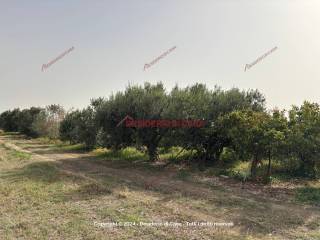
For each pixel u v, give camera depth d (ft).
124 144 74.95
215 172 54.95
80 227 26.94
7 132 243.60
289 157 46.42
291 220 29.73
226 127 55.11
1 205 33.68
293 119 47.55
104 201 35.86
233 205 34.96
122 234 25.50
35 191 40.14
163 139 68.03
